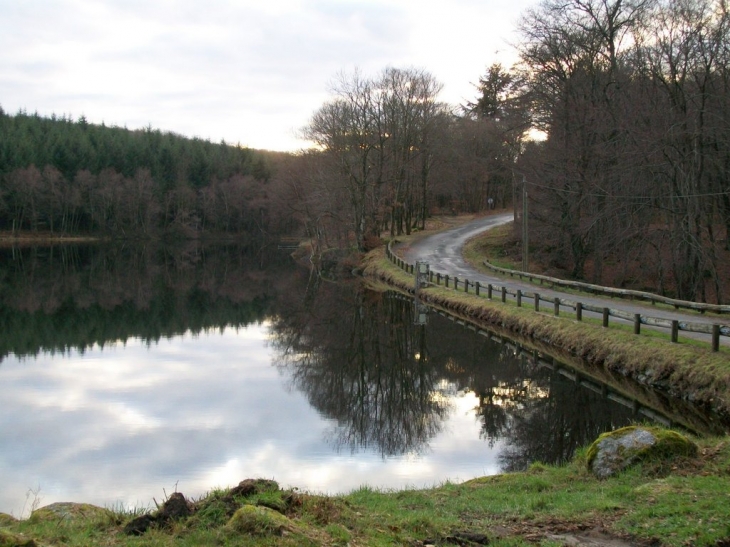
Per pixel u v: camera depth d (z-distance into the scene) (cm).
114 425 1521
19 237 9238
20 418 1570
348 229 6359
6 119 11138
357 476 1184
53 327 3067
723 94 3109
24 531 628
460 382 1994
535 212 4559
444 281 3900
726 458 872
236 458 1298
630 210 3444
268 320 3397
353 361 2370
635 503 750
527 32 4206
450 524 711
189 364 2281
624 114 3441
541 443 1364
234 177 11100
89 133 11244
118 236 10069
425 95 5884
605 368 1897
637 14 3478
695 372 1541
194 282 5316
